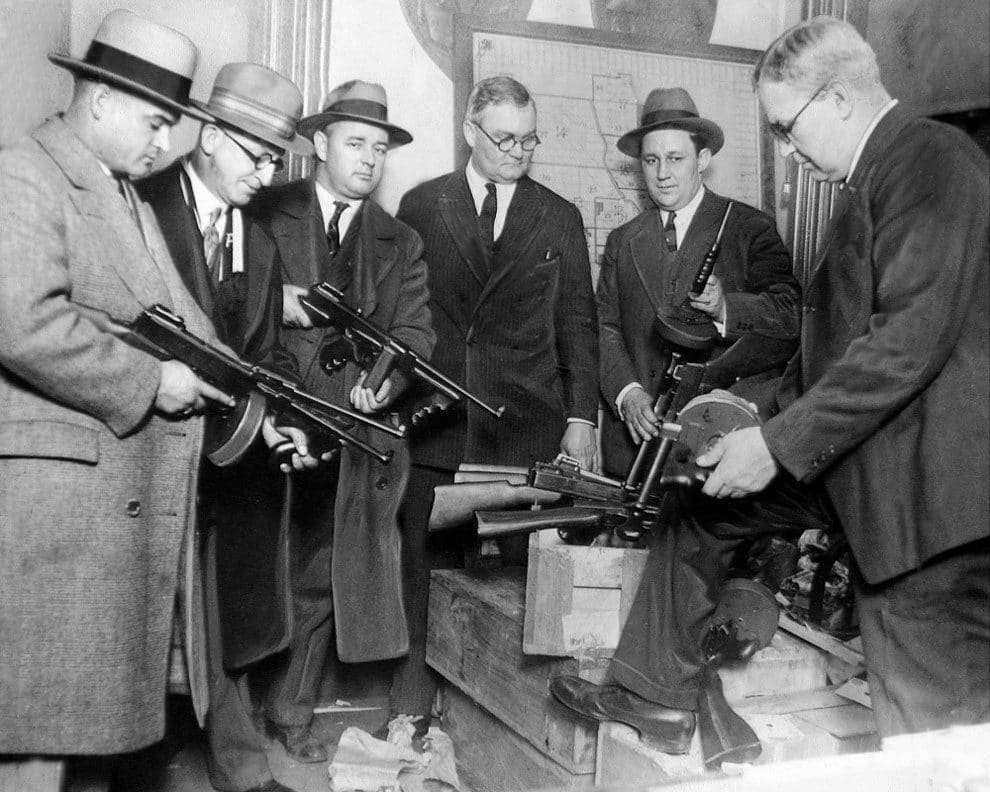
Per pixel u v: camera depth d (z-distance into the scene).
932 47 3.03
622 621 2.47
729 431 2.33
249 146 2.50
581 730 2.40
